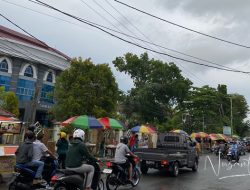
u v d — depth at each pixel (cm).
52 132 2542
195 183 1444
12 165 1205
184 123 5075
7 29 3812
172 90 4447
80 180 883
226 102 7144
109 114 2650
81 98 2595
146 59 4591
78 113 2572
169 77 4516
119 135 3438
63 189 880
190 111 5719
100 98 2623
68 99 2569
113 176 1155
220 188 1330
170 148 1984
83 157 920
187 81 4600
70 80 2659
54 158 1065
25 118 3669
